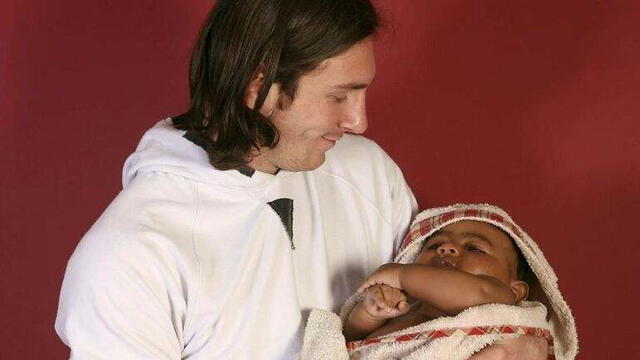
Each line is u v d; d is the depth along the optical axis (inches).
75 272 59.9
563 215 98.7
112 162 95.9
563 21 96.2
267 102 60.7
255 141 61.4
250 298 64.6
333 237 71.6
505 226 74.5
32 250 96.4
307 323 66.5
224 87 60.6
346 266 72.1
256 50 58.7
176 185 63.3
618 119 96.7
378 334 70.6
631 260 98.3
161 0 94.7
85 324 59.4
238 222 64.3
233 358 63.9
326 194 72.0
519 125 98.1
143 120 95.9
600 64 96.2
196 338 63.7
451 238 74.7
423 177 100.0
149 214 61.4
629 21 95.3
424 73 98.3
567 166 98.0
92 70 94.7
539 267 74.3
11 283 96.9
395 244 78.0
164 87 95.7
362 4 59.4
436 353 65.7
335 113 60.7
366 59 59.2
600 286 99.1
